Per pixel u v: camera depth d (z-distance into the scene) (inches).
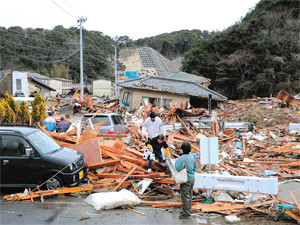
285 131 567.8
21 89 1428.4
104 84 2495.1
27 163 273.0
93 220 217.8
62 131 519.8
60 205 250.2
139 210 242.1
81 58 1209.4
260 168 377.4
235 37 1829.5
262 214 228.7
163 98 1042.1
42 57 2351.1
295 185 308.2
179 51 4446.4
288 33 1614.2
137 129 541.0
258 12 1913.1
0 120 495.8
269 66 1636.3
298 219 212.7
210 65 1903.3
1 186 272.5
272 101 1189.7
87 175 324.2
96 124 480.1
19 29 2367.1
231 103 1290.6
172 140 486.9
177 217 227.1
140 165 346.9
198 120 678.5
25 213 230.1
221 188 251.8
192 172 223.1
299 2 1743.4
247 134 561.9
